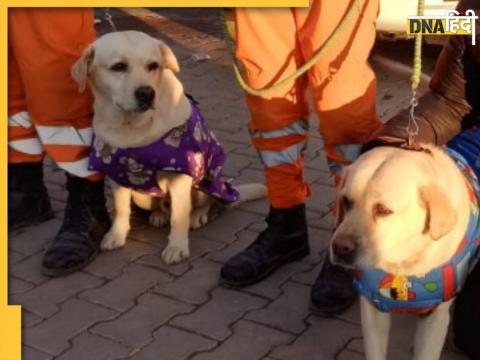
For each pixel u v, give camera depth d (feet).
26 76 8.54
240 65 7.70
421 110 6.75
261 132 7.88
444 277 5.85
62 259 8.35
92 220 8.81
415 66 6.35
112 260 8.67
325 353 7.06
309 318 7.55
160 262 8.60
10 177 9.32
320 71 7.21
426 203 5.53
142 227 9.36
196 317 7.62
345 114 7.29
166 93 8.27
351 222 5.64
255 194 9.83
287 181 8.06
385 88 13.66
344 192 5.77
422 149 5.97
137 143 8.21
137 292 8.07
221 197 9.11
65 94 8.54
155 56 8.27
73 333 7.43
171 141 8.29
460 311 6.71
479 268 6.56
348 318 7.52
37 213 9.43
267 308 7.72
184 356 7.07
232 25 7.56
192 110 8.66
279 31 7.34
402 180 5.51
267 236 8.25
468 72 6.73
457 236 5.76
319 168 10.73
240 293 7.98
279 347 7.15
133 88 7.99
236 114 12.86
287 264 8.40
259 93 7.36
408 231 5.59
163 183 8.62
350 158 7.54
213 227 9.32
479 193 6.11
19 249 8.91
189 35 17.16
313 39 7.16
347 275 7.59
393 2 13.28
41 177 9.48
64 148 8.66
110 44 8.20
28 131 9.16
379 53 15.25
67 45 8.41
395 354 6.99
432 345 6.23
